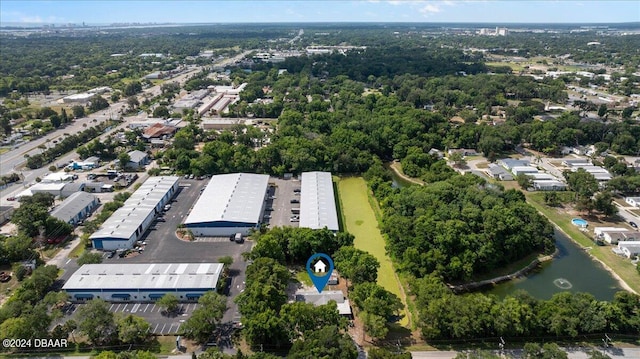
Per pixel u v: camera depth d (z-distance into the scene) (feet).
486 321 323.37
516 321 323.16
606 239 493.36
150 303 368.89
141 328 318.45
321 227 469.16
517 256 453.58
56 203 566.77
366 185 650.84
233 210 503.20
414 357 310.24
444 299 336.70
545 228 476.95
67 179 633.61
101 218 497.46
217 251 451.53
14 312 330.34
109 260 431.84
